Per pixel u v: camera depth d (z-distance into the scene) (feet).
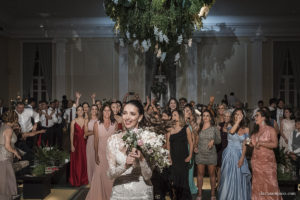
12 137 16.03
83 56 45.09
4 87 44.70
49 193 18.54
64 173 22.03
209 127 16.98
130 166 8.24
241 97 44.34
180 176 15.71
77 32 44.52
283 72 45.39
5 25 42.98
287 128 23.56
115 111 16.96
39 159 20.27
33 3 37.47
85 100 45.03
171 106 21.67
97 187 15.48
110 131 15.85
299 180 17.26
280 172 17.29
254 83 44.06
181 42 26.68
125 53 44.34
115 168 8.34
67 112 36.09
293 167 18.93
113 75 44.91
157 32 23.89
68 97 45.06
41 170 18.12
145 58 44.37
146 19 23.47
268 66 44.83
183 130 15.98
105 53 44.93
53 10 40.27
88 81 45.09
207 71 44.75
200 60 44.78
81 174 20.43
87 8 39.47
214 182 16.89
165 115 17.46
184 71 44.37
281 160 17.89
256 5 38.52
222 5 38.50
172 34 25.31
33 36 44.78
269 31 43.57
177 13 23.09
